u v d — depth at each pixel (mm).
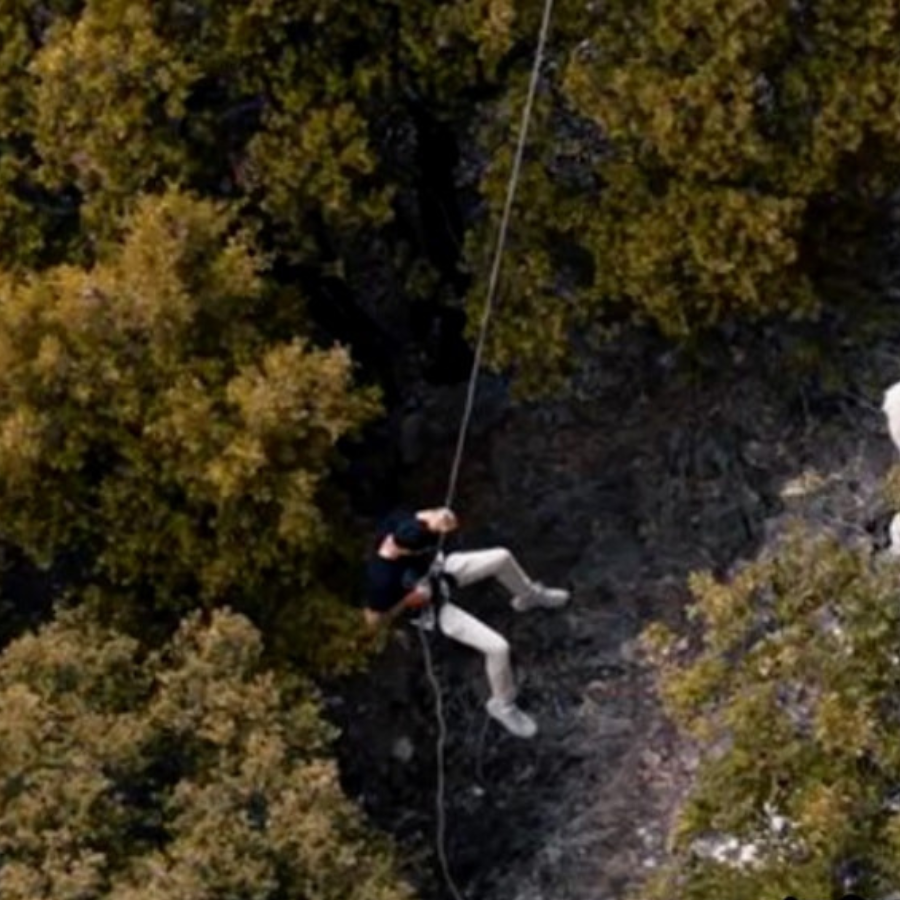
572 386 37094
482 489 36938
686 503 35688
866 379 35219
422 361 38031
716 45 31578
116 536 32156
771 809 26344
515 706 33844
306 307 34719
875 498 33938
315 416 31438
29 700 29453
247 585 32156
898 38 32062
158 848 29000
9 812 28656
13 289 32344
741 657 27328
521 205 33562
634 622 35031
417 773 34562
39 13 33938
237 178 33500
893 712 26156
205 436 31344
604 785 33688
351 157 32750
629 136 32500
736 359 36000
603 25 32438
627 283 33188
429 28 32875
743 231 32312
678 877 27125
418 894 32188
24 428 31281
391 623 33188
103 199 33250
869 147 33094
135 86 32500
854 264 35594
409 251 35969
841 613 26391
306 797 29156
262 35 32719
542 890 32906
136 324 31531
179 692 30125
